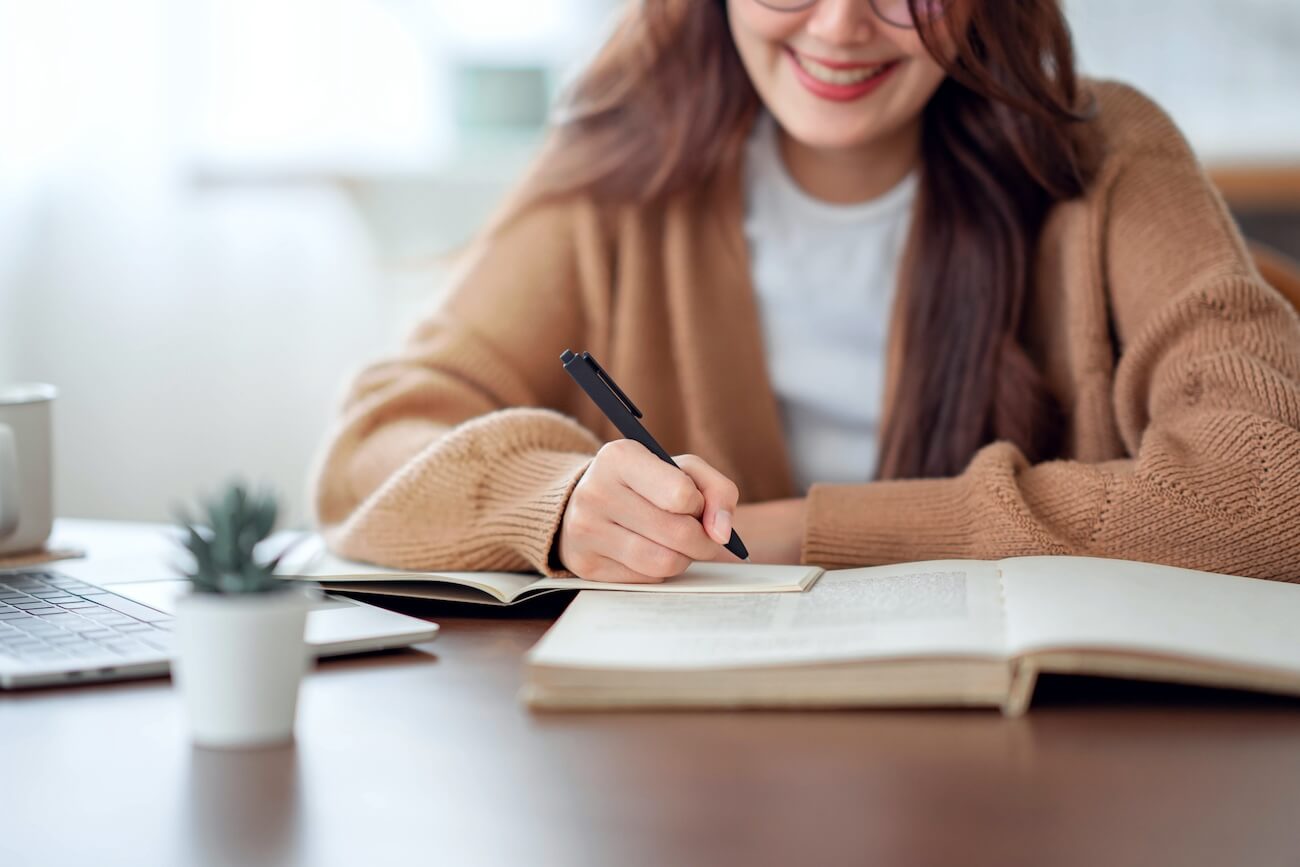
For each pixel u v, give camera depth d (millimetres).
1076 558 861
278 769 594
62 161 2578
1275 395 995
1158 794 555
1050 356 1316
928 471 1295
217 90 2695
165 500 2689
